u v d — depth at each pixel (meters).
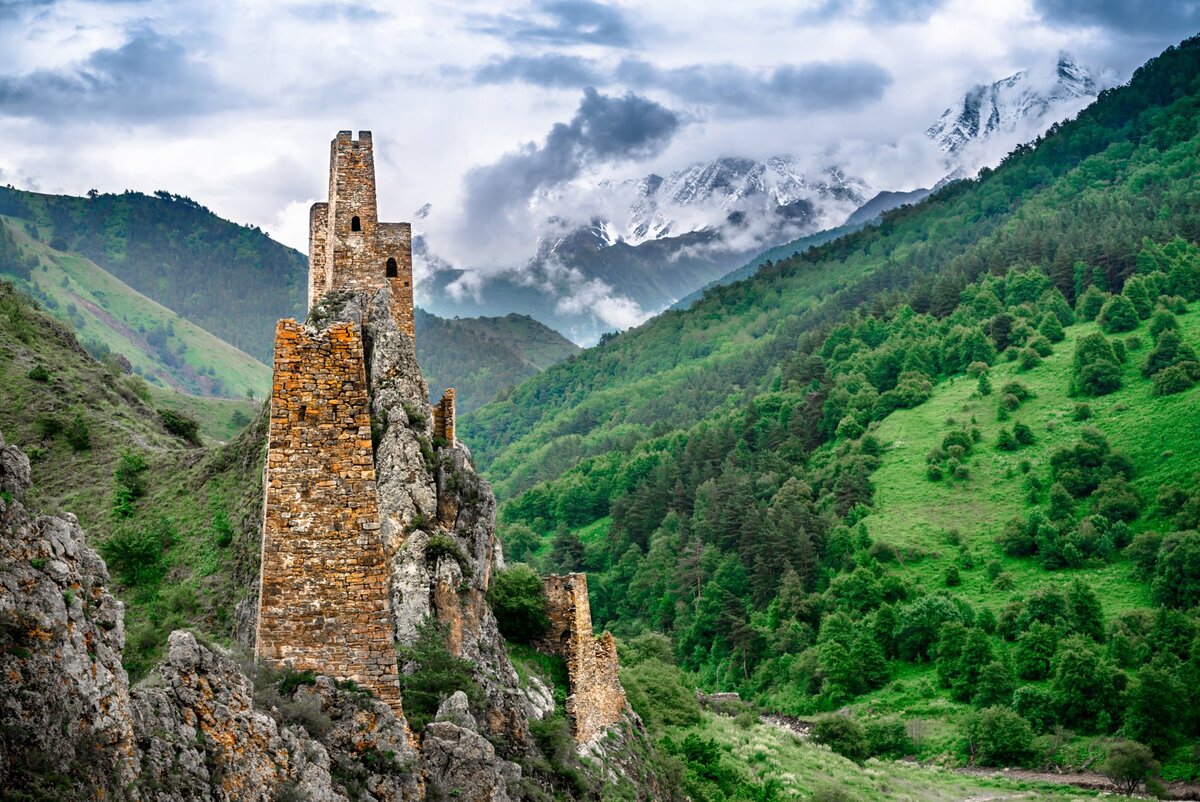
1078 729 182.38
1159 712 177.38
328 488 39.31
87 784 26.53
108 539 74.25
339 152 94.50
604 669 68.56
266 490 39.88
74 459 92.25
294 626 38.44
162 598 68.81
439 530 63.81
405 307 92.88
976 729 178.75
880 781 121.69
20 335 118.75
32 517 28.39
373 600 38.84
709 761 87.06
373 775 36.38
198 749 30.52
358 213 93.69
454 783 39.50
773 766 99.94
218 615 66.69
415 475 66.06
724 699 175.38
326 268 98.75
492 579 67.06
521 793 42.88
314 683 37.56
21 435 95.94
